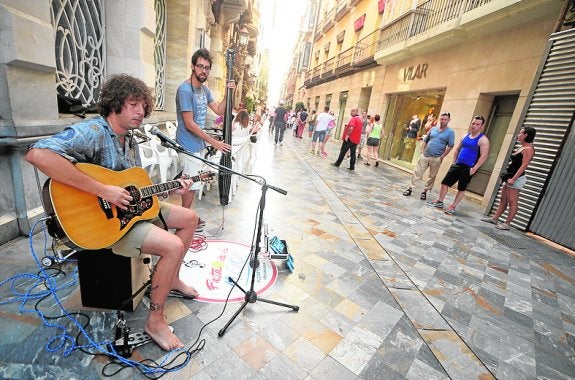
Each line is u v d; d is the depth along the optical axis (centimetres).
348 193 584
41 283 200
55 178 132
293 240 337
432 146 586
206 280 235
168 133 488
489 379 178
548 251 417
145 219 171
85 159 151
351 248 336
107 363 152
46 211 144
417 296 257
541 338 224
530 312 258
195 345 171
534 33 570
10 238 239
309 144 1462
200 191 419
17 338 158
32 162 128
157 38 539
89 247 146
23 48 218
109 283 175
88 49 353
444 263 332
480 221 522
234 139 451
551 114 469
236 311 204
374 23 1280
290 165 810
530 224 485
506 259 369
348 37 1631
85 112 323
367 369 173
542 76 490
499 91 640
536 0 517
